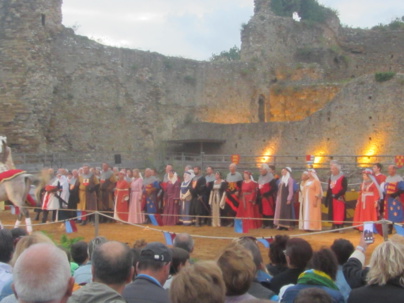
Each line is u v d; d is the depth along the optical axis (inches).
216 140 1557.6
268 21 1860.2
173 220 794.8
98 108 1573.6
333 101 1382.9
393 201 660.1
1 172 696.4
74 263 337.7
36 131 1416.1
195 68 1733.5
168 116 1680.6
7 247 298.4
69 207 820.6
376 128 1322.6
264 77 1827.0
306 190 701.3
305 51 1918.1
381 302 232.1
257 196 743.7
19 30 1432.1
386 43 1996.8
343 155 1274.6
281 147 1451.8
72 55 1534.2
